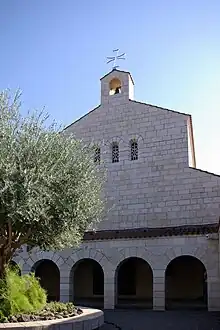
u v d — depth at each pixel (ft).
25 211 37.29
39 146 40.93
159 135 86.02
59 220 42.83
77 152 46.26
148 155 85.87
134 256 74.13
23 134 41.47
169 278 88.84
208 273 69.67
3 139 39.55
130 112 89.71
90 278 92.89
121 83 92.22
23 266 79.41
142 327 50.88
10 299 41.27
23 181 37.81
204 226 74.49
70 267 77.66
